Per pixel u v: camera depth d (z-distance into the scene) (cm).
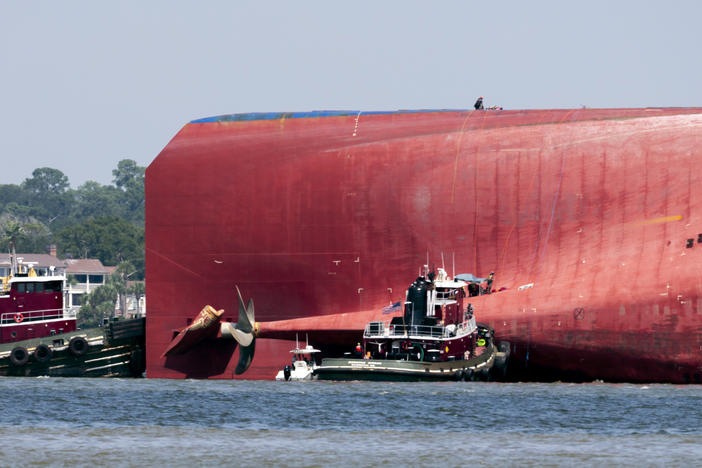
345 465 14275
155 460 14475
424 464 14362
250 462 14412
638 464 14400
